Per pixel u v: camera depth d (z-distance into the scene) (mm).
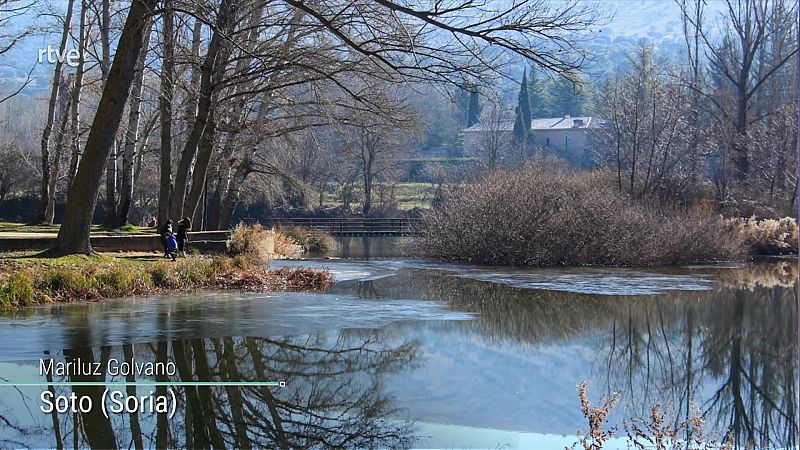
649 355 15250
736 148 48344
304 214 69062
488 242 34250
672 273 31047
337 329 16453
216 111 28984
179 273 22125
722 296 24016
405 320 18016
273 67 24594
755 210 44469
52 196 36219
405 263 34312
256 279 23250
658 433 8461
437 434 10047
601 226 34062
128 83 21078
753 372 14227
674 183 45344
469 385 12336
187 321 16453
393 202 74188
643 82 52719
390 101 27547
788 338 17266
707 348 16156
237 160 35656
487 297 22797
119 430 9836
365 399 11359
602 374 13602
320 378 12492
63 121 35000
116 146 36375
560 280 27766
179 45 26641
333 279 25812
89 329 15148
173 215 27750
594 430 8297
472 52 17703
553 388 12414
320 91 27078
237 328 15961
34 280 18188
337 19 20484
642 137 47312
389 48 18797
